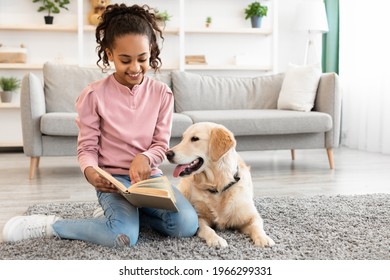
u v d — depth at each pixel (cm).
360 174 349
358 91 502
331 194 279
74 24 551
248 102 443
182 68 547
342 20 535
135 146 184
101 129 187
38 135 343
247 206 189
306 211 225
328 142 379
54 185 316
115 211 171
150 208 183
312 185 308
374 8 475
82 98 183
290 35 605
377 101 466
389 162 407
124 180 181
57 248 168
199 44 589
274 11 565
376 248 170
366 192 285
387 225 201
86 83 409
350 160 422
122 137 183
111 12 178
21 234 180
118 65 174
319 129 370
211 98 436
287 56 603
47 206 242
